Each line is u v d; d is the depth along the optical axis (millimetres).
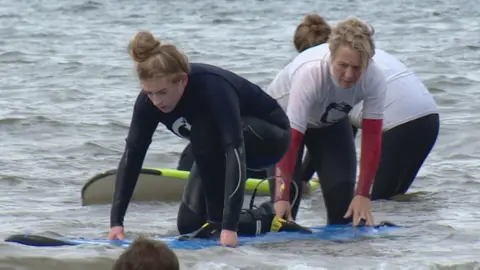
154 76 18016
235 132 18781
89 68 60000
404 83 26781
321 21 23953
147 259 11281
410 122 26516
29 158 33562
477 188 28719
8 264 17922
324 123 22328
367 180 21859
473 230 22391
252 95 19797
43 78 55906
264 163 20406
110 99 48125
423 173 31047
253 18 102875
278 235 21344
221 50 70562
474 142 36625
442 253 19938
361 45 19891
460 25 91250
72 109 44625
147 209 26062
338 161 22750
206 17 104375
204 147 19312
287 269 18297
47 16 105250
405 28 88500
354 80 20172
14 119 40375
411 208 25766
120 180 19781
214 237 20203
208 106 18797
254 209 21828
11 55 66250
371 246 20625
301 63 21688
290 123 21031
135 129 19312
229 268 18156
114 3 124688
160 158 34188
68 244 19422
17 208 25609
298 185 23312
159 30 89000
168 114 19031
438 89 50469
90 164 32938
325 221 24500
